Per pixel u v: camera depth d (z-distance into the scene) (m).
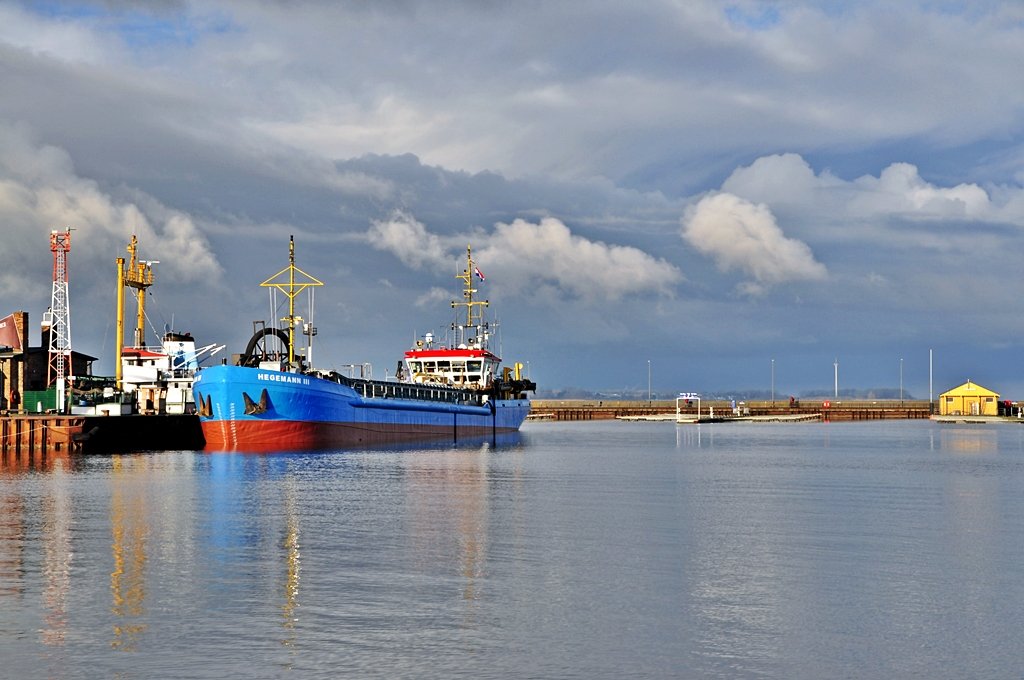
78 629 34.72
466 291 172.25
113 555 47.62
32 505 65.81
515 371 197.00
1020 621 36.50
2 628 34.84
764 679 30.52
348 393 121.94
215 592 39.94
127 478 84.25
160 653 32.22
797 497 75.56
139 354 136.25
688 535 55.00
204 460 102.81
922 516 64.06
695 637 34.38
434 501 69.81
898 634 34.88
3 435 113.25
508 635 34.34
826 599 39.62
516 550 49.59
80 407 125.94
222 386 109.56
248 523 58.16
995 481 91.00
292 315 129.12
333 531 55.28
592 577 43.28
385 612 37.06
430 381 166.62
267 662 31.45
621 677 30.50
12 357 137.25
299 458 106.62
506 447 145.50
